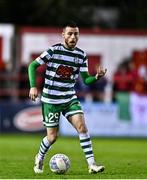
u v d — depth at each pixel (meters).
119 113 68.19
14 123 68.56
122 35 72.19
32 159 43.25
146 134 68.44
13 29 70.62
